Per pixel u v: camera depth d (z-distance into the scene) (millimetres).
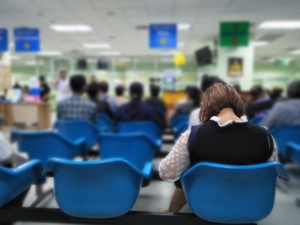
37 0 5441
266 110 3654
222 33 7219
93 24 7410
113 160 1188
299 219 2125
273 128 2660
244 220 1195
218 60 7738
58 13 6348
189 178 1188
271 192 1180
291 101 2652
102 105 3982
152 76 15000
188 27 7773
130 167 1232
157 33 7301
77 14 6441
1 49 7621
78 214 1302
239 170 1058
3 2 5559
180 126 3080
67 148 2363
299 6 5793
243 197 1154
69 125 2855
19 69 17812
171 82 10070
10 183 1308
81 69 14289
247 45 7227
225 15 6504
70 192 1269
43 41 10008
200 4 5684
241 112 1270
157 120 3051
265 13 6336
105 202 1270
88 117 3076
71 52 12906
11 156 1727
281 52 12508
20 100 7340
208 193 1173
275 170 1090
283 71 16641
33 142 2297
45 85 8422
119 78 14883
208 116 1292
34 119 7148
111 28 7914
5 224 1467
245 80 7645
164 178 1322
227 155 1145
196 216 1362
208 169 1103
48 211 1442
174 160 1261
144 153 2303
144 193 2656
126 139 2250
